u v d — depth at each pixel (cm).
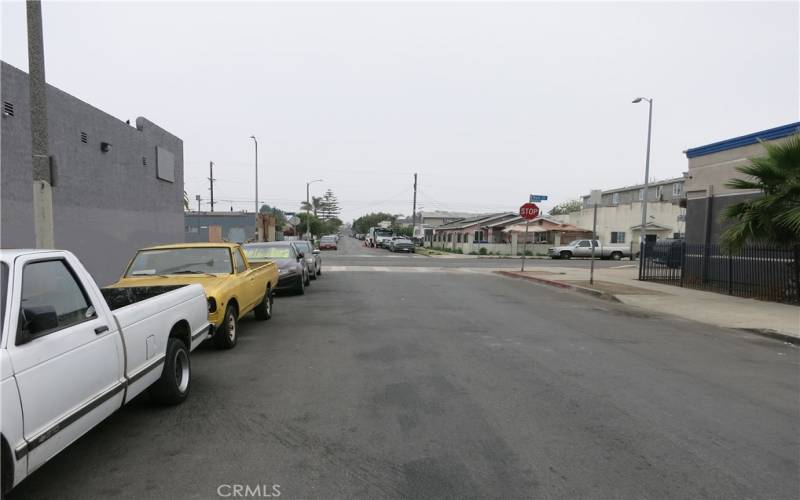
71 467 398
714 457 425
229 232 4147
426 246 6894
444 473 392
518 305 1327
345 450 430
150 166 1625
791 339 932
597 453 430
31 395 309
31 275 349
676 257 1923
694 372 695
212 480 379
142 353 461
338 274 2250
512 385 616
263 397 566
